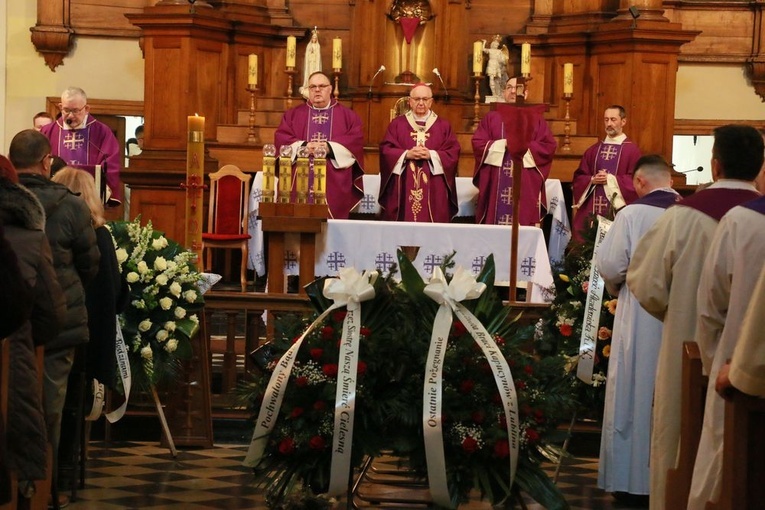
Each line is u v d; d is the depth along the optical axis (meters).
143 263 6.53
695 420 4.18
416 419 4.67
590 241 6.59
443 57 12.19
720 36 12.95
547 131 10.75
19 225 4.40
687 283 4.90
